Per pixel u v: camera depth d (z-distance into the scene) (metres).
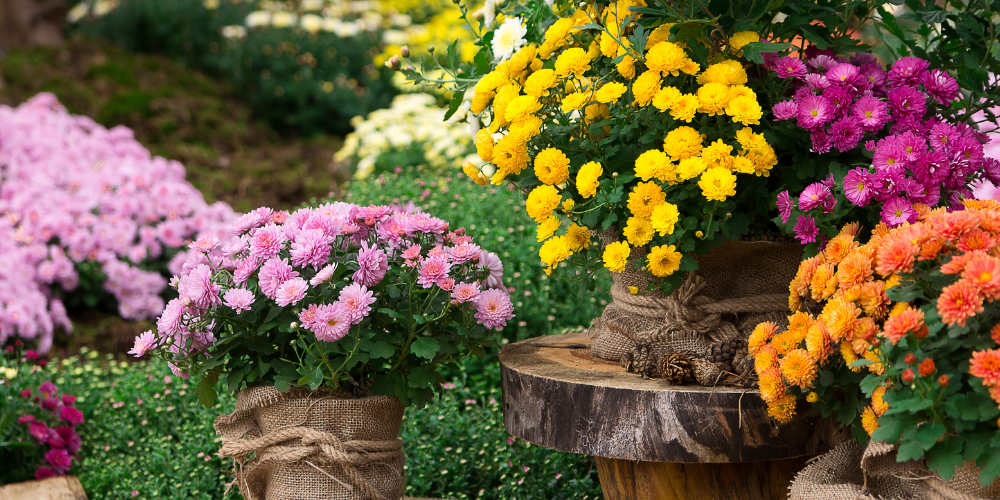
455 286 1.74
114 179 4.30
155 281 4.11
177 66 7.90
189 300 1.65
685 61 1.59
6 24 8.41
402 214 1.90
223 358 1.72
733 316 1.76
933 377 1.20
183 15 8.12
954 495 1.31
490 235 3.10
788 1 1.74
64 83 7.04
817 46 1.74
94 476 2.46
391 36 7.66
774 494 1.71
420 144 5.08
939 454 1.22
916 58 1.66
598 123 1.68
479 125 1.97
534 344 2.06
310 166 6.50
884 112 1.55
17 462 2.51
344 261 1.78
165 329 1.65
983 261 1.19
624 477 1.77
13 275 3.58
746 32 1.63
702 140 1.62
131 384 2.91
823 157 1.65
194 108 7.06
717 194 1.49
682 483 1.70
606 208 1.67
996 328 1.20
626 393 1.58
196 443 2.47
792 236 1.70
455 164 4.66
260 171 6.19
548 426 1.69
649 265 1.61
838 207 1.54
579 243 1.71
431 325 1.79
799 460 1.72
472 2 6.48
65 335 3.87
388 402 1.76
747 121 1.52
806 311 1.71
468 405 2.62
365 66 7.89
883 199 1.48
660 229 1.53
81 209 4.09
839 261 1.47
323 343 1.70
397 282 1.78
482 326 1.82
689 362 1.62
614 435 1.60
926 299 1.34
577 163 1.69
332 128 7.59
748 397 1.55
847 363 1.38
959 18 1.77
